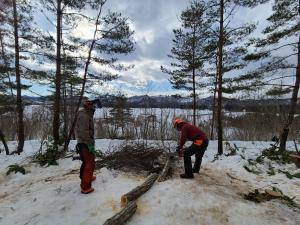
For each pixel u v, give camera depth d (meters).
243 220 4.70
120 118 13.50
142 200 5.26
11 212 5.27
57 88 10.06
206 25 10.60
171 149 9.56
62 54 10.34
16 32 9.62
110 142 10.52
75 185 6.21
